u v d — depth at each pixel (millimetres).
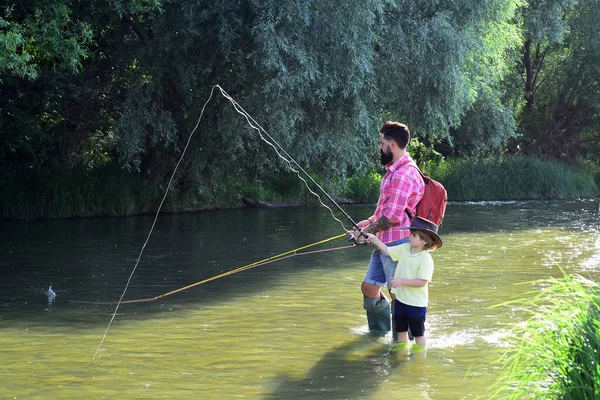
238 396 5176
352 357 6145
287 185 23688
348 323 7344
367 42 15539
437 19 17000
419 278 6359
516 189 27078
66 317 7629
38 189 19047
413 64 17328
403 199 6426
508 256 11734
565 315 4395
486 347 6398
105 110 19922
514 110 33188
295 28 15102
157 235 14938
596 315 4281
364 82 16703
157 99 17734
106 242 13750
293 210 21391
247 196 22938
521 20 29125
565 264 10828
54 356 6188
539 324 4512
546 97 33844
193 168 20016
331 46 15461
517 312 7707
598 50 31438
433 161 29031
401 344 6531
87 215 19453
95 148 21344
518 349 4730
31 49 15703
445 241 13805
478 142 28406
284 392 5262
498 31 21312
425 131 19188
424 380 5512
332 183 19469
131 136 17031
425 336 6766
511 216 19297
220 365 5930
